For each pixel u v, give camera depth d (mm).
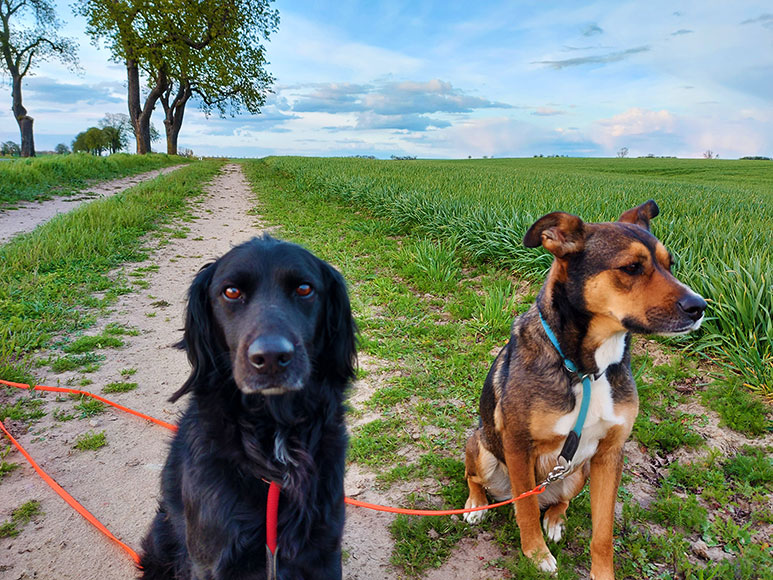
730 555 849
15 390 1329
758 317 1455
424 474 1047
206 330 667
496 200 3523
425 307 2016
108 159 7406
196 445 640
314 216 4238
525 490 823
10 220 3541
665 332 742
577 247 800
